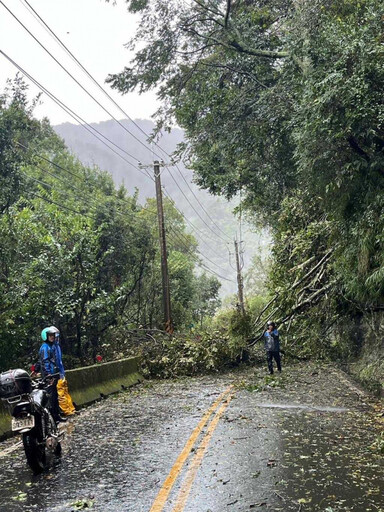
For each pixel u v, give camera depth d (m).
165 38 21.34
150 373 19.78
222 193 25.19
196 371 20.09
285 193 24.42
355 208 12.38
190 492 5.88
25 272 17.19
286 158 20.97
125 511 5.33
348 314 20.70
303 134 11.28
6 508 5.52
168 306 28.70
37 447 6.75
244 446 8.03
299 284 22.39
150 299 33.75
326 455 7.42
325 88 10.53
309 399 12.74
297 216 23.20
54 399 9.28
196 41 21.67
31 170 38.88
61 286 18.38
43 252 18.30
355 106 10.22
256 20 20.20
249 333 22.14
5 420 9.47
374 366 14.91
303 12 13.99
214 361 20.16
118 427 9.97
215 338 21.36
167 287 28.86
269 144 20.81
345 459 7.20
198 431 9.23
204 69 22.94
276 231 29.02
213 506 5.42
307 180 12.63
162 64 22.27
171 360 19.91
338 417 10.35
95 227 29.39
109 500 5.68
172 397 14.07
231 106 20.83
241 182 24.08
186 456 7.48
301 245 21.77
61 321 19.34
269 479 6.31
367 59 10.16
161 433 9.22
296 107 12.03
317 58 11.32
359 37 10.60
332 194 12.30
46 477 6.65
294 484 6.11
